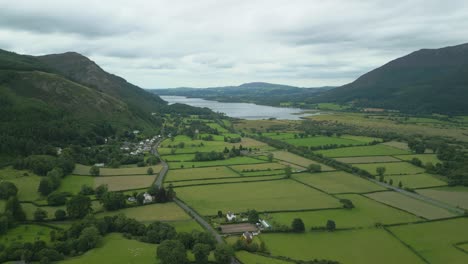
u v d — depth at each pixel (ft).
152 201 504.02
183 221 434.71
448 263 350.02
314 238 399.65
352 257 356.18
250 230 416.26
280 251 364.17
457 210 499.10
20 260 322.75
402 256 361.71
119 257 326.65
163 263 307.78
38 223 417.69
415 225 443.32
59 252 334.65
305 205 505.66
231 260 336.49
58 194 481.46
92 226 370.94
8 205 416.46
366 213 480.64
